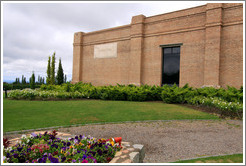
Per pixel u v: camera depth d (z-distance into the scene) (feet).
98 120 25.84
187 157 14.32
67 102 43.34
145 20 62.69
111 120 26.07
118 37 69.26
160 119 27.09
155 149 15.98
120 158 11.73
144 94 48.06
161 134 20.24
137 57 62.44
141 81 62.18
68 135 17.34
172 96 43.11
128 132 20.81
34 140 13.84
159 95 48.88
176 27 56.34
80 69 79.87
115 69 69.56
